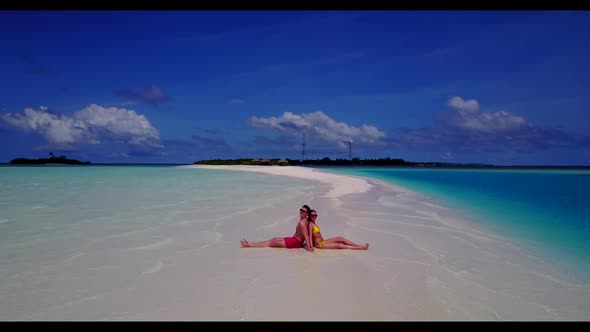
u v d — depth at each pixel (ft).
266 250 25.43
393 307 16.29
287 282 19.10
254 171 199.31
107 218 37.09
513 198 61.62
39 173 161.07
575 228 34.53
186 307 16.08
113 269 20.99
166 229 31.89
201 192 65.98
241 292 17.74
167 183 92.02
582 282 19.70
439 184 99.81
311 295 17.43
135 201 51.47
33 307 16.03
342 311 15.81
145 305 16.29
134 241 27.55
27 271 20.57
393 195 65.46
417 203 53.62
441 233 31.91
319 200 54.34
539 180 121.08
